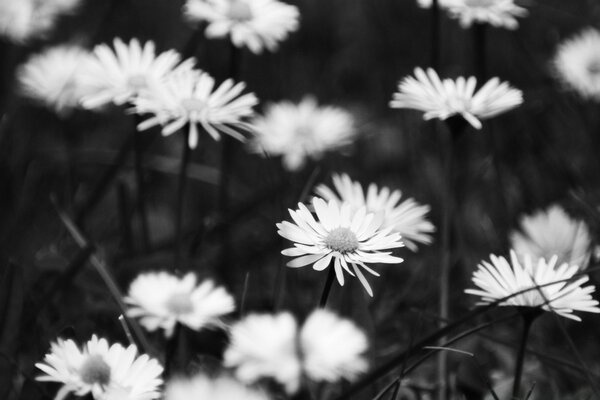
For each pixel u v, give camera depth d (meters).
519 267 0.40
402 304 0.49
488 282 0.40
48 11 0.62
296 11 0.51
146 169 0.58
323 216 0.40
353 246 0.39
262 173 0.59
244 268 0.52
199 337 0.45
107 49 0.47
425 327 0.48
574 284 0.39
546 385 0.45
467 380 0.45
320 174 0.56
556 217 0.49
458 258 0.50
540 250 0.48
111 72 0.47
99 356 0.38
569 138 0.60
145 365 0.38
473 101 0.44
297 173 0.57
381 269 0.52
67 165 0.56
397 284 0.51
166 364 0.41
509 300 0.39
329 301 0.48
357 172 0.61
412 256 0.53
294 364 0.36
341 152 0.60
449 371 0.44
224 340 0.45
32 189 0.56
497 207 0.55
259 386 0.40
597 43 0.59
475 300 0.49
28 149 0.56
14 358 0.43
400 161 0.62
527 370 0.46
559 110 0.60
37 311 0.45
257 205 0.52
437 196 0.56
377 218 0.40
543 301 0.39
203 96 0.44
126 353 0.38
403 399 0.44
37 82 0.57
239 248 0.54
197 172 0.59
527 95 0.62
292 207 0.51
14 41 0.62
